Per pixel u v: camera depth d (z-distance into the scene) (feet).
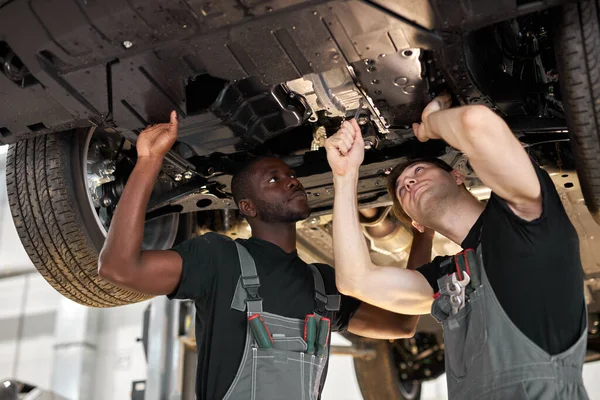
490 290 6.53
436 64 7.34
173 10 6.66
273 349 7.29
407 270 7.77
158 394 14.66
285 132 9.29
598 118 6.89
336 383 29.89
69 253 9.58
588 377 27.53
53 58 7.45
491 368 6.33
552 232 6.40
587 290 13.10
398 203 8.64
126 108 7.91
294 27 6.75
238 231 11.74
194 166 9.19
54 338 30.91
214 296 7.77
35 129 8.50
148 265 7.55
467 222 7.47
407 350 17.10
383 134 8.68
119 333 30.40
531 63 8.51
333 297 8.09
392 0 6.46
